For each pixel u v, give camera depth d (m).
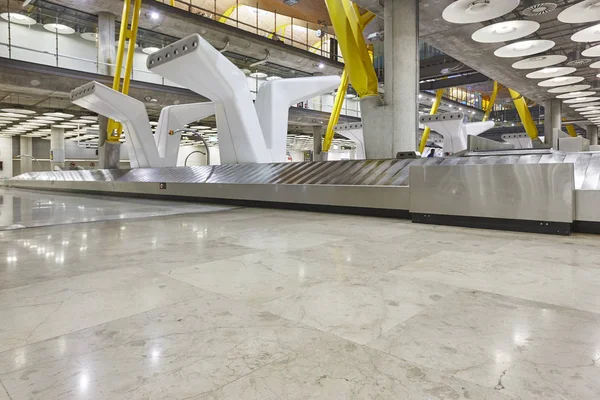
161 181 13.48
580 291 2.69
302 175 9.55
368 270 3.30
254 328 2.10
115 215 7.86
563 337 1.95
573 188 5.08
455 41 17.11
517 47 13.85
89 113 28.02
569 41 19.23
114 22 23.30
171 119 18.56
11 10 22.05
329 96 39.12
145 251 4.17
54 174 23.75
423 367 1.67
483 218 5.59
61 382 1.57
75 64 25.27
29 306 2.47
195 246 4.43
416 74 11.41
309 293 2.70
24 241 4.82
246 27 34.88
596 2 10.74
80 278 3.11
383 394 1.46
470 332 2.03
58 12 22.61
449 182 5.86
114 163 22.83
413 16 11.28
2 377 1.61
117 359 1.76
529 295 2.62
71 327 2.13
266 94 14.34
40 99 24.34
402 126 11.39
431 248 4.23
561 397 1.43
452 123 26.16
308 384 1.54
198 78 11.92
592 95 26.95
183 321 2.21
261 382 1.56
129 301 2.55
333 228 5.79
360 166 8.86
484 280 2.98
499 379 1.56
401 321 2.18
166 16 23.03
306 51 30.91
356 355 1.79
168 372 1.64
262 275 3.17
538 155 6.64
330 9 12.07
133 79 25.22
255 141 13.17
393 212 7.09
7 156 40.22
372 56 34.50
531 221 5.19
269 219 7.00
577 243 4.44
